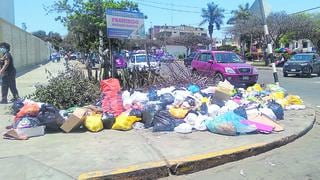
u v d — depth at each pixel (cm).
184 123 880
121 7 1561
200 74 1658
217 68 1894
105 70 1445
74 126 850
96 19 1504
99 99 1069
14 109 1027
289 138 862
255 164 715
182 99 988
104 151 714
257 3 1424
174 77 1354
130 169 623
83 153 702
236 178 644
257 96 1227
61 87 1066
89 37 1562
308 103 1479
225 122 849
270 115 1001
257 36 6122
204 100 1031
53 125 850
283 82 2398
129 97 1062
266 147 789
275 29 5281
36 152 706
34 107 838
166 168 649
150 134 841
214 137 828
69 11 1564
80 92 1080
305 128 958
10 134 794
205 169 687
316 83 2327
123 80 1366
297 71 2847
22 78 2478
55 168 626
